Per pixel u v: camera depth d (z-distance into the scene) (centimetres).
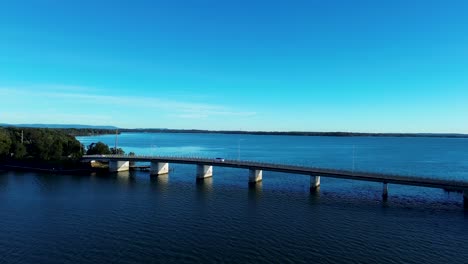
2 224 6638
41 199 8762
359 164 19150
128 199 8956
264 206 8400
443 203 8975
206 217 7312
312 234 6303
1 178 12044
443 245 5828
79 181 11712
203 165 12762
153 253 5359
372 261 5169
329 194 10050
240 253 5400
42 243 5703
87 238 5947
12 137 17950
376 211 8031
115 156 14575
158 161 13375
